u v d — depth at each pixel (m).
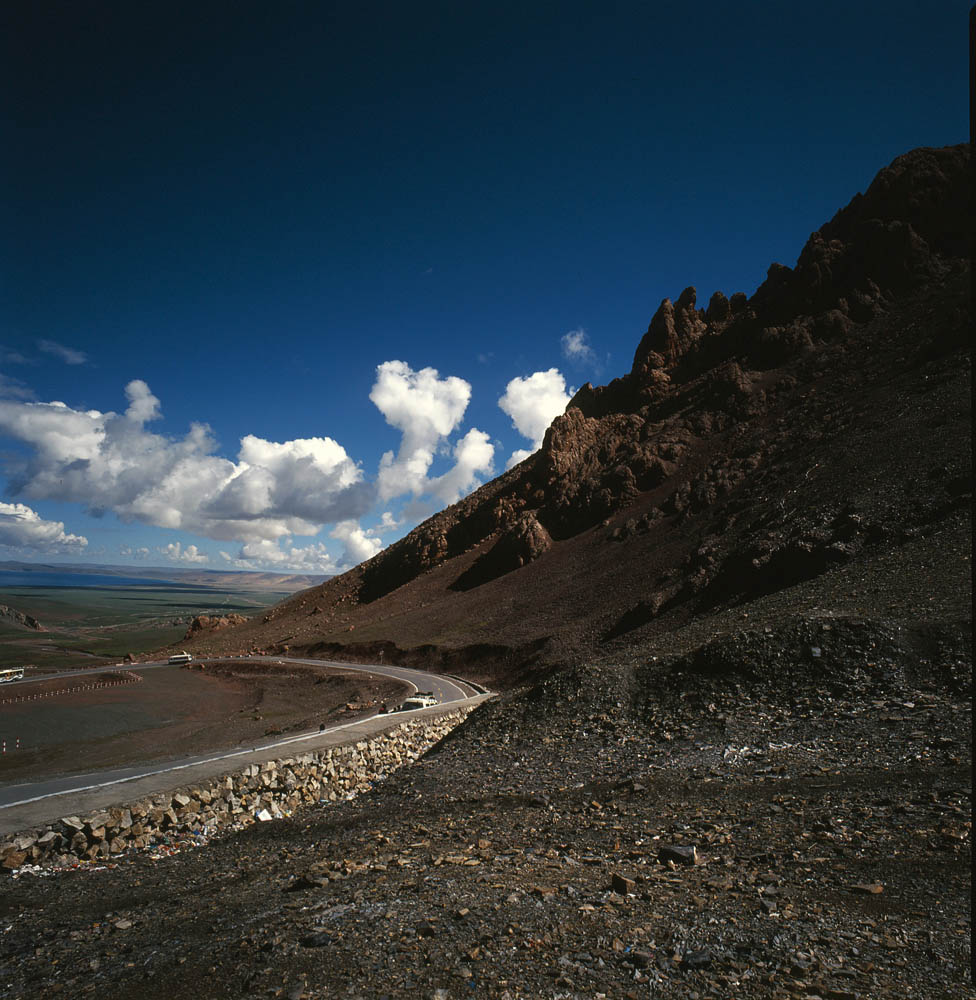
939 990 4.84
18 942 9.39
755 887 7.79
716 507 80.38
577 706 23.89
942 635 19.84
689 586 59.28
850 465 59.97
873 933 6.11
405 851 11.83
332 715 56.59
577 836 11.90
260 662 99.50
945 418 56.41
